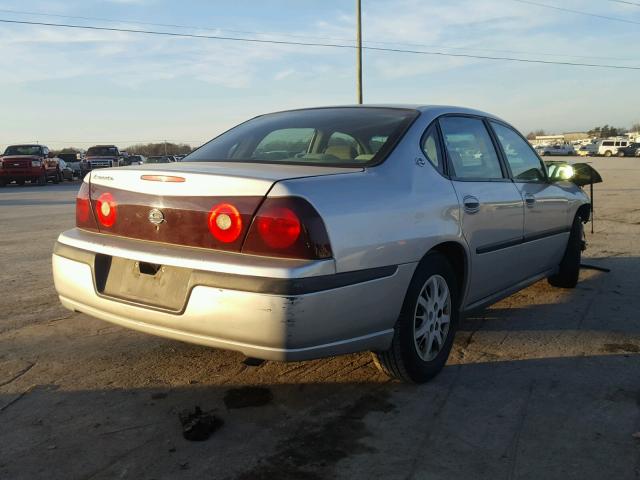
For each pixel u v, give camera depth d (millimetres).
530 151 4957
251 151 3732
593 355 4051
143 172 3135
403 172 3346
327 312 2734
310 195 2779
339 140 3592
